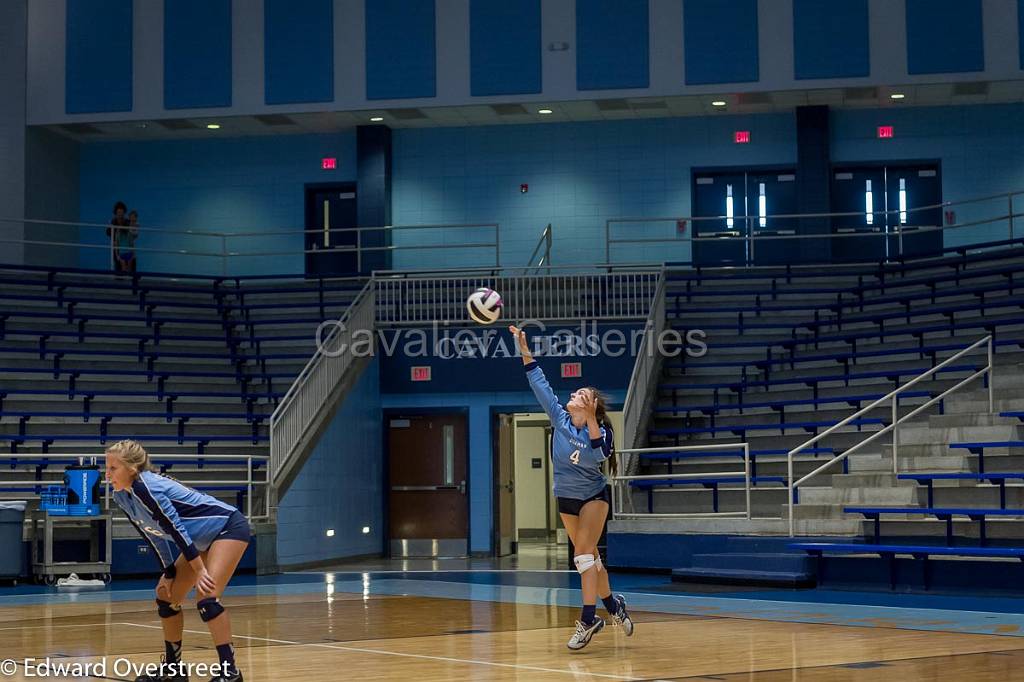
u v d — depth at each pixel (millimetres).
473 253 31781
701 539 18891
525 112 30875
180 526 7512
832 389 23141
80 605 15008
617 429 26359
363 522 24938
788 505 18578
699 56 29391
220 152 32875
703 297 27875
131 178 32938
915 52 28625
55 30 31141
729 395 24391
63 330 26625
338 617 12984
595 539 9961
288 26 30734
